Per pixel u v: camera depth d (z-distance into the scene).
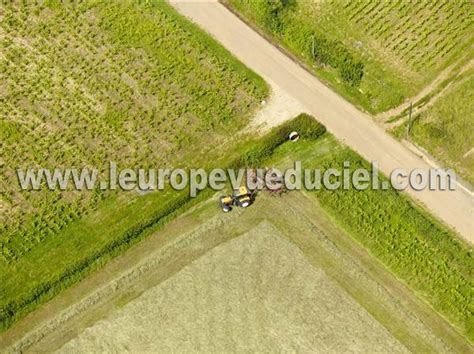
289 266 46.31
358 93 52.38
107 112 52.38
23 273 46.88
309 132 50.34
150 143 51.22
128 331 44.78
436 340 43.72
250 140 50.88
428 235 46.50
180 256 46.88
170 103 52.72
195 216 48.34
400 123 51.09
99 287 46.19
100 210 48.88
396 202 47.66
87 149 51.06
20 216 48.78
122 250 47.22
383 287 45.41
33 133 51.59
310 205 48.28
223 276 46.12
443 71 53.22
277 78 53.25
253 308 45.06
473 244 46.66
